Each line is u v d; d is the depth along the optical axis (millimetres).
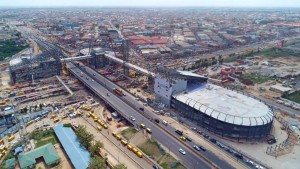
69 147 145500
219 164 137500
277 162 141000
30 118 187875
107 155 145750
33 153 139125
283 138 166500
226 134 163500
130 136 165750
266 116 163750
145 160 142500
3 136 164625
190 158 142750
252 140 162000
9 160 136750
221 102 181750
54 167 135375
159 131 169875
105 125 178000
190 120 185625
